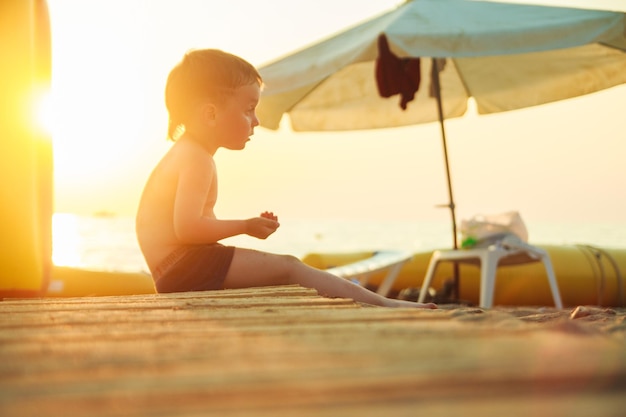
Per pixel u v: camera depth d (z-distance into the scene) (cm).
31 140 300
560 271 712
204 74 287
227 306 184
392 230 4572
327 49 511
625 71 570
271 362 100
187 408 76
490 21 475
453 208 590
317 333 128
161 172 281
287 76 476
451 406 75
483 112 661
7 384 89
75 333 133
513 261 552
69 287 508
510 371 91
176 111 293
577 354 101
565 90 608
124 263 1623
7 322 152
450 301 586
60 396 82
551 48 452
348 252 752
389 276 644
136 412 74
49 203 303
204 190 271
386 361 99
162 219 273
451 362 97
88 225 5291
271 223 274
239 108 292
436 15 491
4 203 295
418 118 673
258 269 263
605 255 727
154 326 144
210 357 105
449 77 664
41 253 299
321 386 84
